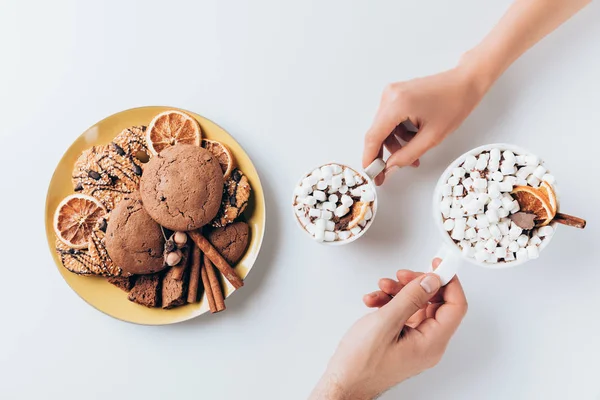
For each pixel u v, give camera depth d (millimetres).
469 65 592
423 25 657
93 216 625
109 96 662
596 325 646
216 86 660
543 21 586
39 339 659
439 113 579
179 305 625
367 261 650
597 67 646
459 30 655
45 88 662
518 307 652
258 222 628
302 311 653
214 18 662
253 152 656
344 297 651
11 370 658
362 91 656
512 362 653
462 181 538
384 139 586
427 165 646
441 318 540
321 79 658
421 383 658
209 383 657
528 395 651
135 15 662
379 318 518
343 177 583
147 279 624
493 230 524
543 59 649
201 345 656
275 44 661
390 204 648
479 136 649
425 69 655
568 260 647
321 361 653
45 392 660
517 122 650
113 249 603
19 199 661
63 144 663
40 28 663
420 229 647
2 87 662
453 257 532
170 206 596
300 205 584
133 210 608
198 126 626
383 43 658
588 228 646
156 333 657
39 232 661
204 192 600
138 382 659
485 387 655
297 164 654
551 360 650
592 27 644
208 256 610
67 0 663
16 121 663
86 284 625
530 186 528
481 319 654
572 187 648
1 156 662
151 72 662
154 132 623
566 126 648
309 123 656
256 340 655
